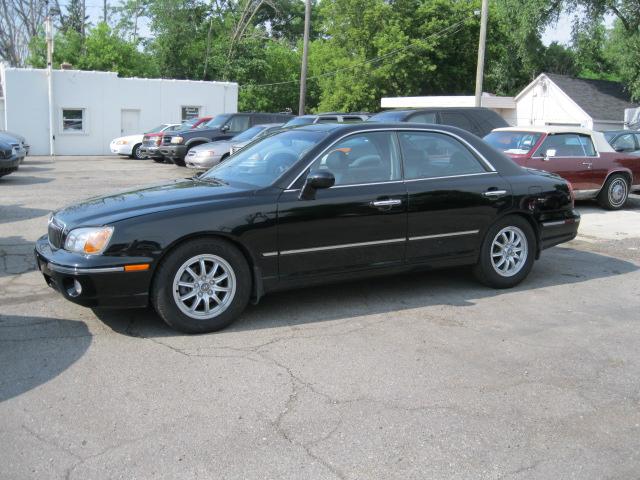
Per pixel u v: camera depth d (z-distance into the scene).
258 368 4.32
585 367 4.46
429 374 4.28
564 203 6.58
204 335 4.93
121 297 4.69
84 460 3.18
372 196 5.45
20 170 19.00
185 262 4.82
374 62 39.16
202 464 3.16
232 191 5.16
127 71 36.75
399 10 40.16
